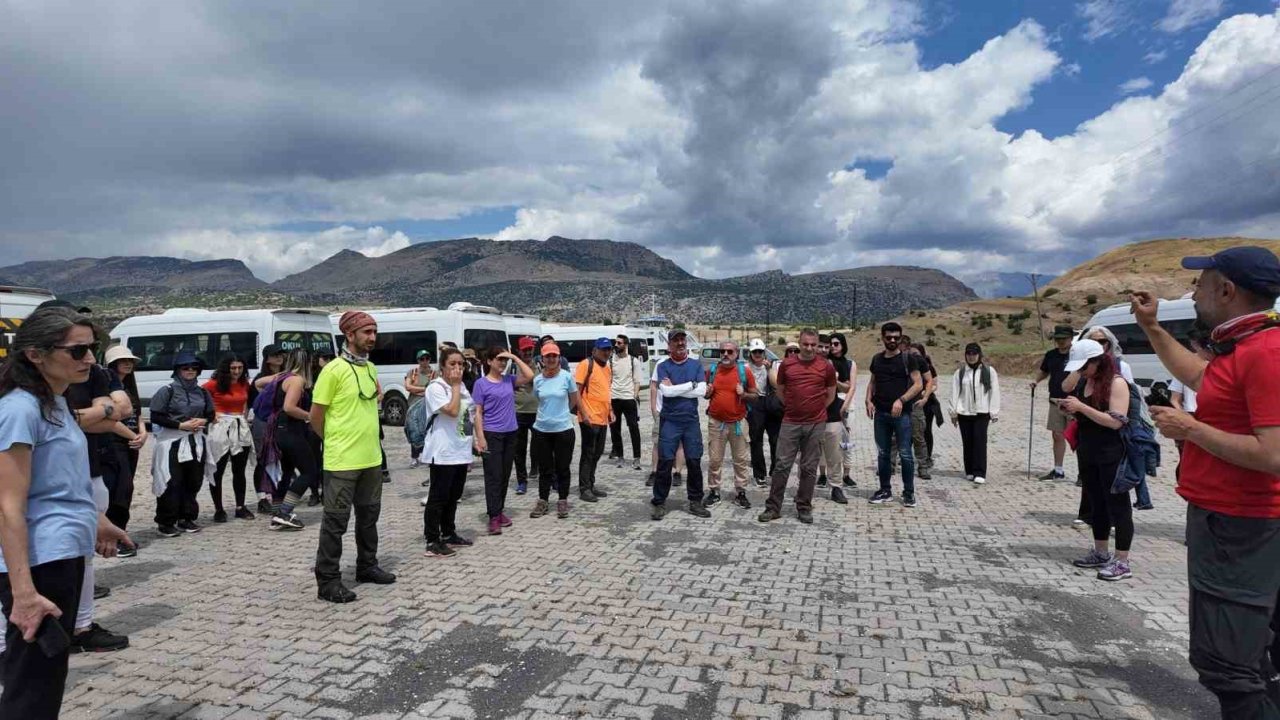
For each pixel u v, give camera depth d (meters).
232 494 9.62
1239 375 2.57
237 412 7.97
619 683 3.78
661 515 7.57
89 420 4.66
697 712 3.47
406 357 16.53
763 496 8.85
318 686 3.77
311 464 7.52
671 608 4.90
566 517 7.70
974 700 3.59
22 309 11.59
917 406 8.91
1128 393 5.38
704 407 21.36
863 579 5.54
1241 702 2.66
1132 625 4.59
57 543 2.65
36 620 2.47
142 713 3.48
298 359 7.55
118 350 6.42
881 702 3.57
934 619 4.70
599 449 8.77
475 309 17.08
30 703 2.54
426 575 5.69
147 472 11.31
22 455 2.54
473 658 4.11
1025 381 33.56
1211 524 2.70
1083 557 6.14
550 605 4.97
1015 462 11.48
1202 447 2.58
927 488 9.29
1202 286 2.78
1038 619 4.70
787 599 5.08
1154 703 3.56
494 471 7.00
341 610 4.91
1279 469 2.42
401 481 10.27
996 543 6.60
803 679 3.82
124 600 5.14
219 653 4.20
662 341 27.62
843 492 9.02
